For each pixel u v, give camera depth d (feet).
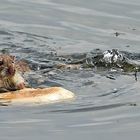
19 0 193.88
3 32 166.09
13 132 98.12
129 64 137.18
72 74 131.23
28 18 178.29
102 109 108.27
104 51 145.79
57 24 173.68
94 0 193.98
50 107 108.47
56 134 97.35
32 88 117.70
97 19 177.47
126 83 124.98
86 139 95.61
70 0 194.39
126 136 96.84
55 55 147.54
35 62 139.23
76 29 170.09
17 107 107.96
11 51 149.38
